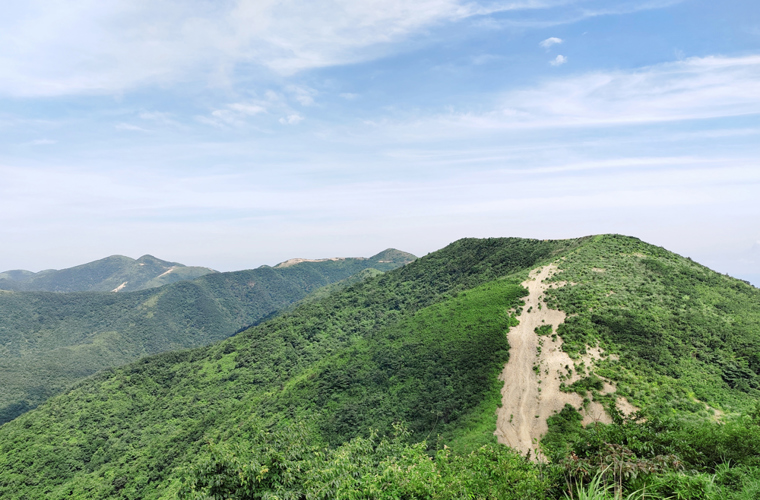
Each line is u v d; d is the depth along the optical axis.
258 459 17.41
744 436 15.19
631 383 49.28
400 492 14.51
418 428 57.50
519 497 13.05
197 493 16.31
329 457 20.31
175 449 82.56
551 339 62.22
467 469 16.36
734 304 64.81
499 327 70.75
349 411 69.69
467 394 58.97
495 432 49.22
